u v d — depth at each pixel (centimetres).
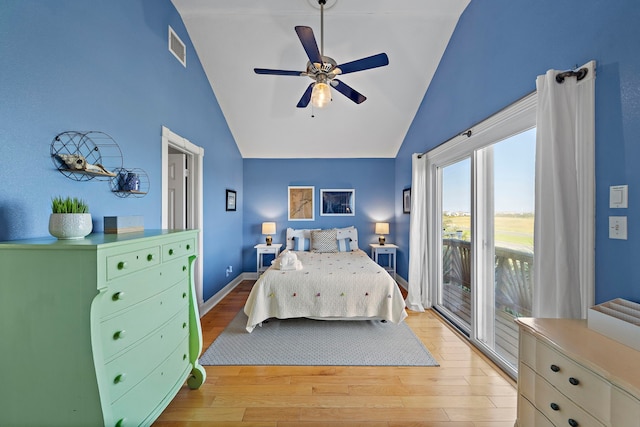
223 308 347
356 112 394
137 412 131
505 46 204
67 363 108
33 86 129
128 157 196
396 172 495
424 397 183
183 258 173
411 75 334
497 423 161
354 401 179
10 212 120
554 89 141
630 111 121
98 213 169
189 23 276
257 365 219
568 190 139
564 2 153
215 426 158
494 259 235
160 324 149
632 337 104
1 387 110
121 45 189
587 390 98
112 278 114
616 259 126
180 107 272
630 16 120
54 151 140
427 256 349
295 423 160
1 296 107
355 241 475
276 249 463
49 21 137
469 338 262
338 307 285
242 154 491
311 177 505
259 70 214
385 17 268
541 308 148
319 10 258
